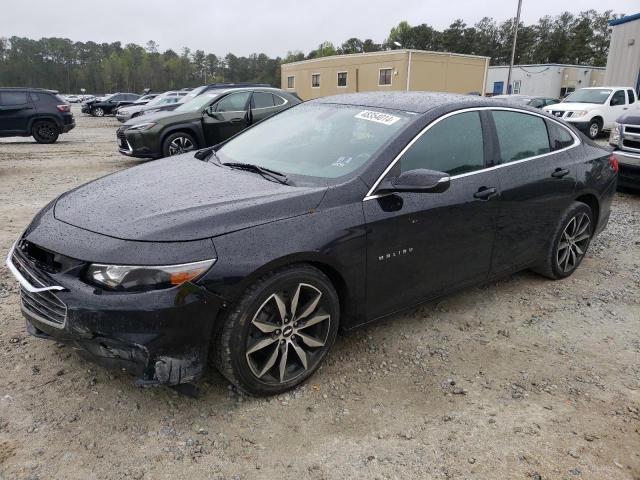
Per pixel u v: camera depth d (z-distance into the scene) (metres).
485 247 3.67
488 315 3.92
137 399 2.77
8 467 2.28
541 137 4.19
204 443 2.48
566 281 4.61
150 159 11.40
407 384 3.02
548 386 3.04
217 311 2.49
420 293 3.39
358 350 3.35
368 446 2.51
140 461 2.36
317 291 2.83
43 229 2.72
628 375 3.19
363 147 3.23
